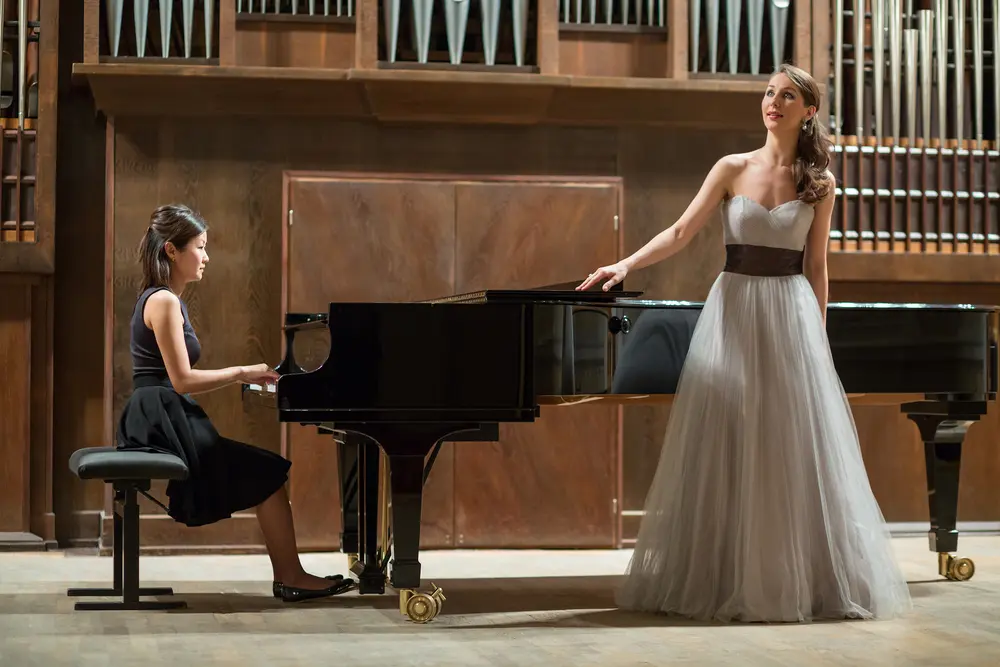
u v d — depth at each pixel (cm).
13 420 572
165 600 417
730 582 390
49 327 578
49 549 572
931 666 314
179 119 570
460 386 382
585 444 589
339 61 578
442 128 585
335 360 375
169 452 398
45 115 570
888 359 439
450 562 540
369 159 581
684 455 401
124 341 564
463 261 584
